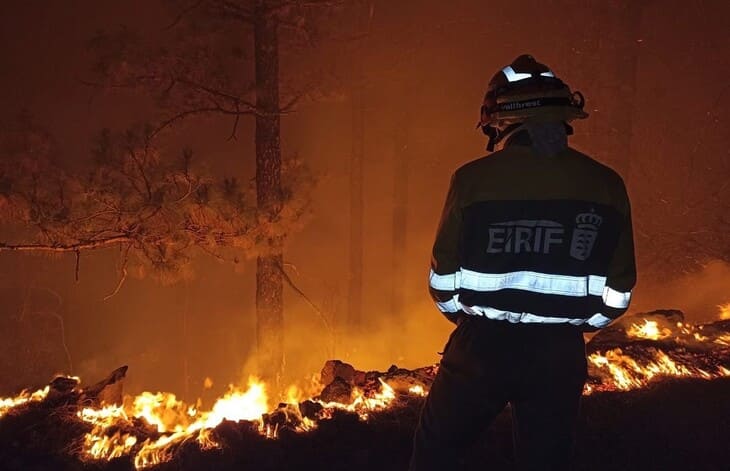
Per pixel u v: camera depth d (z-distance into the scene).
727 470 3.73
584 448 3.98
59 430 4.22
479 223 2.43
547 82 2.48
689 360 5.24
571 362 2.45
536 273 2.40
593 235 2.41
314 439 4.14
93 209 8.07
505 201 2.42
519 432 2.56
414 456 2.65
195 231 8.59
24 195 7.96
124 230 8.28
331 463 3.88
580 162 2.45
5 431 4.23
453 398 2.52
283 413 4.41
